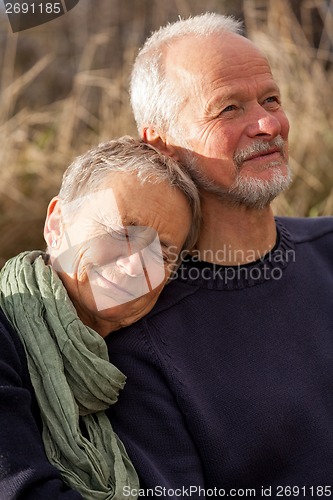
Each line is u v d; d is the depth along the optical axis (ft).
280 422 7.14
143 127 7.89
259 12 15.15
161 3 16.35
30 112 15.55
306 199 13.29
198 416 6.98
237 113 7.44
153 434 6.94
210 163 7.47
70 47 17.19
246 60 7.47
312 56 14.84
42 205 13.75
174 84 7.52
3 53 16.92
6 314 6.76
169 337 7.25
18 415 6.18
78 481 6.29
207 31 7.57
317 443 7.22
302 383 7.31
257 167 7.45
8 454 5.99
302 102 14.15
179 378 7.06
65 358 6.53
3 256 13.50
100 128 14.49
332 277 8.01
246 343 7.38
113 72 15.66
